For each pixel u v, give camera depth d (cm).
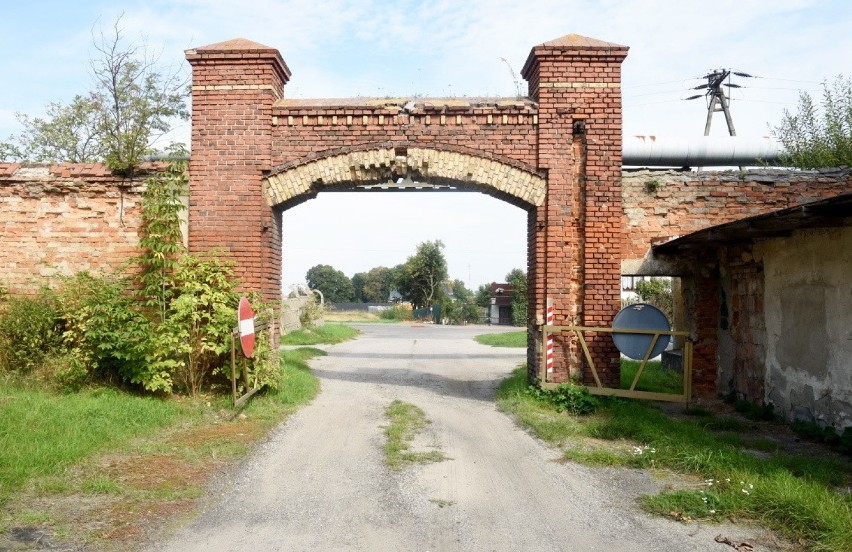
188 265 995
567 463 704
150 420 812
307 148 1070
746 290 1064
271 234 1090
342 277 10981
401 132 1070
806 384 877
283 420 897
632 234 1133
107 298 949
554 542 486
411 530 506
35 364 966
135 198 1056
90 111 2078
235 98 1063
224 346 955
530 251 1134
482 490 609
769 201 1126
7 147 1948
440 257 6331
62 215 1056
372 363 1689
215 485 603
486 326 4819
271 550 460
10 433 661
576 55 1053
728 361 1134
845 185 1128
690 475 657
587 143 1054
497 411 1005
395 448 748
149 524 499
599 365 1041
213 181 1059
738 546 474
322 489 604
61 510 516
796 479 598
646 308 1019
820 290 845
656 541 489
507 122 1067
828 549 455
